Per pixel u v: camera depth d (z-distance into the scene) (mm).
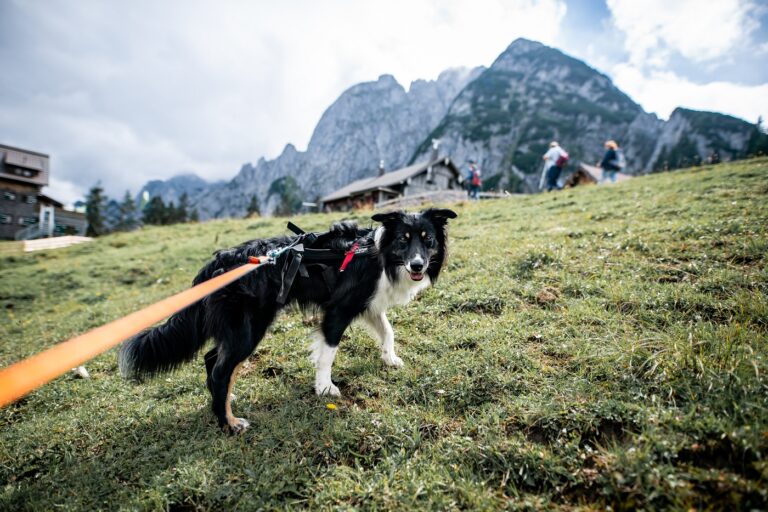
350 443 2832
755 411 2287
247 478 2607
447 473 2420
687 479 1997
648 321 3756
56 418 3646
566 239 6457
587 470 2242
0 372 1188
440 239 4199
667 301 3949
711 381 2568
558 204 10359
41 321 7355
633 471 2107
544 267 5410
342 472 2576
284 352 4449
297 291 3648
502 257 6086
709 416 2295
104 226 66688
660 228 5953
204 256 10820
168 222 73625
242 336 3270
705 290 4059
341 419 3117
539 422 2688
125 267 10867
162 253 11953
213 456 2836
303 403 3441
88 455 3088
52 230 43406
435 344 4059
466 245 7180
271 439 2947
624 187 11141
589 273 5066
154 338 3166
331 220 13992
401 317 4836
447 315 4730
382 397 3393
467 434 2754
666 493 1947
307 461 2703
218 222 18609
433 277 4207
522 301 4652
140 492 2602
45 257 15062
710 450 2141
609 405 2613
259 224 15859
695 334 3234
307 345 4578
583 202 9906
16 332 6953
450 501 2219
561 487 2209
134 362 3127
